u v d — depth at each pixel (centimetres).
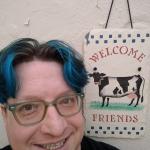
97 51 65
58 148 56
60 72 54
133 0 62
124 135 70
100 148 68
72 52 58
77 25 65
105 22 64
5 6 65
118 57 65
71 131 57
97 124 70
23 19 65
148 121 69
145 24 63
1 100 56
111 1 63
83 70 58
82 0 63
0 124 73
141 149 71
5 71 52
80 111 57
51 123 52
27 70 53
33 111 53
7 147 70
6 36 67
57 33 66
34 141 55
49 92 52
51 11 64
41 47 55
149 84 67
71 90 55
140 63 65
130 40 64
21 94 52
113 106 68
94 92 67
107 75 66
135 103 67
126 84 66
